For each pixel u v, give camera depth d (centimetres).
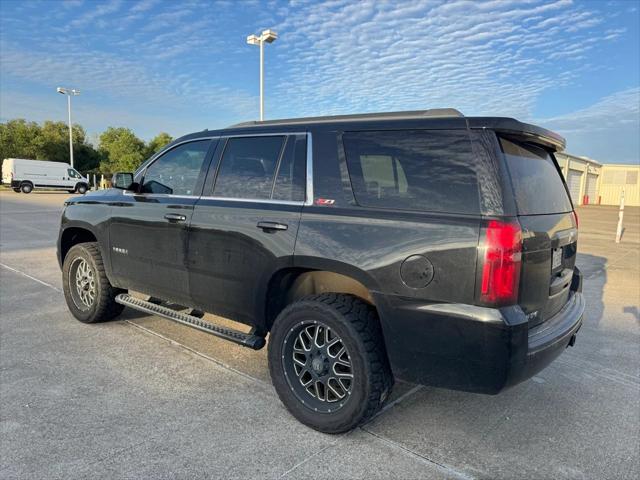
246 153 357
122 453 266
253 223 329
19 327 473
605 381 387
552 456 278
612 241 1380
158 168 422
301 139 326
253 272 330
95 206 468
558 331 282
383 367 280
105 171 5606
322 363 297
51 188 3566
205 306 373
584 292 705
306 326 303
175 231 383
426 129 274
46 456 261
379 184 286
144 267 416
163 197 404
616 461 274
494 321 239
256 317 336
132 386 349
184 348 426
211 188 371
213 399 333
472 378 252
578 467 268
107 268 457
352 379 281
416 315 260
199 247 365
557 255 301
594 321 556
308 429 299
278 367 312
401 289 263
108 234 449
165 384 354
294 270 318
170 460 261
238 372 378
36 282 668
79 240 523
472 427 309
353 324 280
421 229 261
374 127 295
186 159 400
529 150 298
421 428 306
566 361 428
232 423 302
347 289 321
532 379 388
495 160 253
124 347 425
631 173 5022
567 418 324
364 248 277
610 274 851
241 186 353
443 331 253
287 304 341
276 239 315
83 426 292
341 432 289
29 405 316
